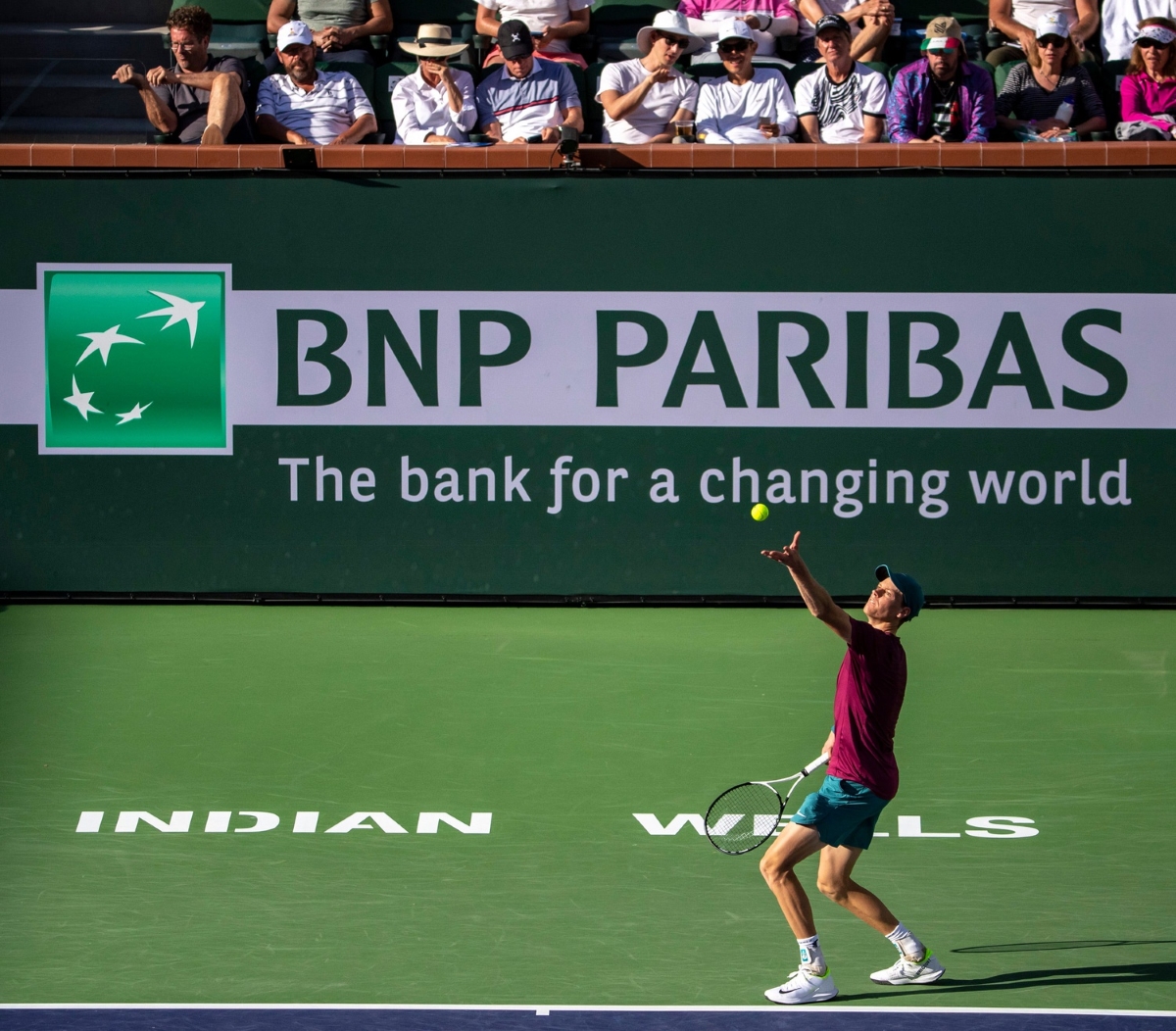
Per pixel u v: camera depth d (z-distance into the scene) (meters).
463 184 31.03
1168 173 30.86
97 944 17.80
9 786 22.53
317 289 31.20
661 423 31.47
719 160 30.92
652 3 40.78
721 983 16.83
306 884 19.53
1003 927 18.30
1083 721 25.27
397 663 28.08
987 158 30.89
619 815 21.75
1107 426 31.41
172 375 31.34
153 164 30.92
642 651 28.84
